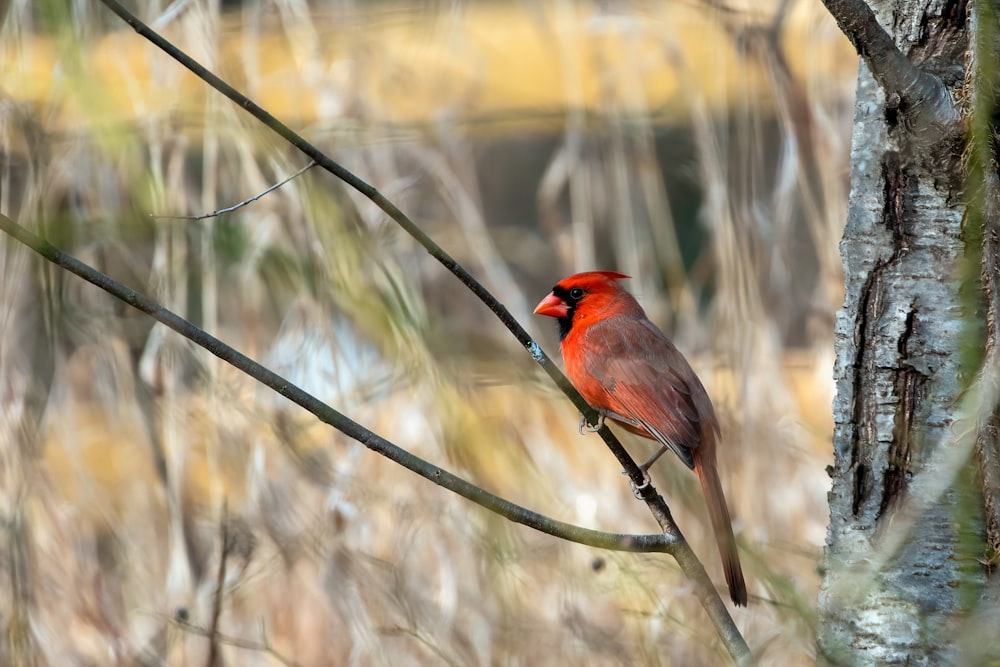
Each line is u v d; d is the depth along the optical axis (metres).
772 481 9.45
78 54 5.73
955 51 5.04
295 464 9.04
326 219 8.57
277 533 8.88
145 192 8.52
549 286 12.27
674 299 10.95
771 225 10.09
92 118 5.75
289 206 9.05
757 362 9.66
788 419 9.50
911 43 5.14
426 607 8.53
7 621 8.77
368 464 9.05
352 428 4.87
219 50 8.93
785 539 8.90
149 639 9.11
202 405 9.38
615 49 11.05
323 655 8.73
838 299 9.67
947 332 5.02
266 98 10.36
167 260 9.20
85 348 9.93
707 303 11.84
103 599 9.24
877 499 5.15
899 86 4.83
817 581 8.91
